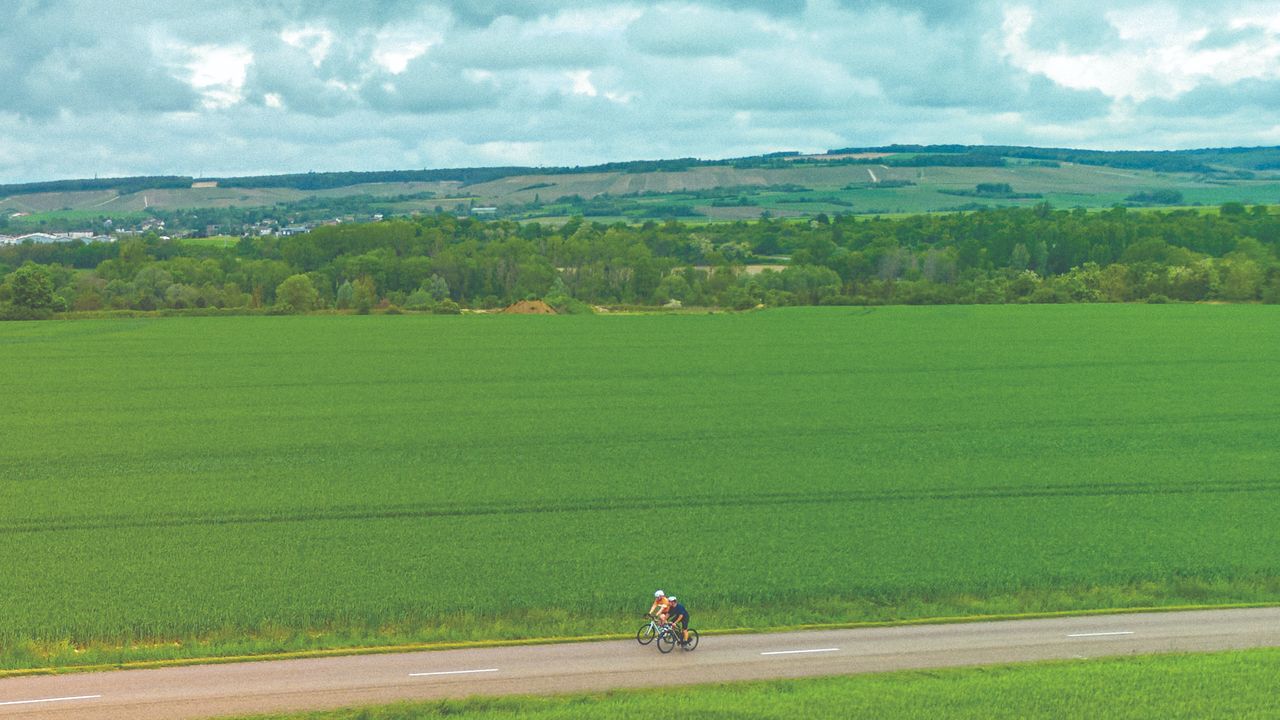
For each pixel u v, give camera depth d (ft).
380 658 122.11
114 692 112.57
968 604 140.46
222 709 108.99
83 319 509.76
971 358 373.61
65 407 285.84
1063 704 108.99
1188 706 108.78
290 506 187.62
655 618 123.54
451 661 121.49
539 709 108.17
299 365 362.94
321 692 113.19
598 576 149.79
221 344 415.03
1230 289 561.02
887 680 116.47
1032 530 172.76
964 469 214.07
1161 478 206.39
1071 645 127.03
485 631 130.00
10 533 171.32
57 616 133.08
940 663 121.80
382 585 145.89
